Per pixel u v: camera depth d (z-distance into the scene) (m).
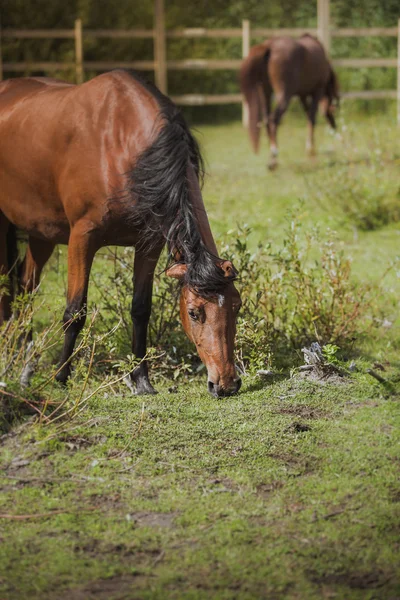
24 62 21.66
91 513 4.16
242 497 4.34
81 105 5.77
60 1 23.25
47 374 5.61
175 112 5.46
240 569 3.73
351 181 12.24
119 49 23.72
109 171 5.54
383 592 3.59
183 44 24.64
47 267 8.87
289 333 6.86
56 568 3.71
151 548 3.89
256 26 25.77
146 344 6.34
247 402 5.63
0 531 4.00
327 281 7.12
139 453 4.79
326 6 21.75
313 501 4.32
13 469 4.55
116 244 5.91
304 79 16.02
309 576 3.70
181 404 5.56
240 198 12.88
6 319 6.78
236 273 4.84
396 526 4.09
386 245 10.48
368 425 5.23
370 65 21.73
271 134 15.56
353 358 6.68
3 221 6.71
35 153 6.02
